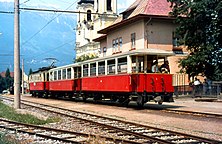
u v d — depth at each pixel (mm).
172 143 10250
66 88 34969
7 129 14445
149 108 23547
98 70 27266
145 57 22859
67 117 19188
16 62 26188
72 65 33188
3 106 26828
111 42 43281
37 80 46562
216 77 16031
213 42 15031
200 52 15500
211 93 33438
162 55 23062
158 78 22891
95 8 73875
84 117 19359
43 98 44250
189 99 33438
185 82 35438
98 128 14617
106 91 25797
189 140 11391
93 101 31469
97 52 72875
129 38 38469
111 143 10852
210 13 14711
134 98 23359
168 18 35781
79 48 81188
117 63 24312
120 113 20641
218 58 15180
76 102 32656
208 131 13250
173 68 35344
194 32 15680
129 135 12617
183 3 16453
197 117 17891
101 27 70688
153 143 10844
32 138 12078
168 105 26172
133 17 35875
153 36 36031
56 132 13547
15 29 26109
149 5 37031
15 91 26203
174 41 36844
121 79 23594
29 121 17016
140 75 22484
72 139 11836
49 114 21219
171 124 15344
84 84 30016
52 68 41344
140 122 16375
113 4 71250
